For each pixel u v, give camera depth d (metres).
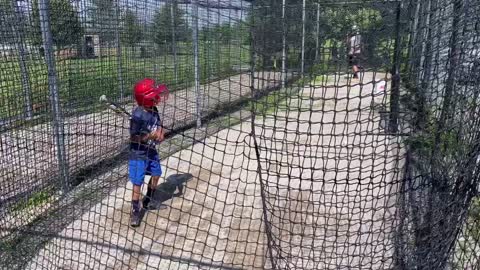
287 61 3.79
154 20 6.84
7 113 4.05
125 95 5.91
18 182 4.10
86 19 5.05
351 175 4.50
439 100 2.92
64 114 4.66
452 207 2.73
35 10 4.25
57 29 4.56
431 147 2.90
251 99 3.70
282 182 4.48
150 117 3.98
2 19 3.99
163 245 3.38
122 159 5.06
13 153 4.08
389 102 3.44
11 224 3.78
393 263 2.88
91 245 3.57
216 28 6.92
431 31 2.80
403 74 2.95
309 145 3.28
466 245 3.11
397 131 3.31
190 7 6.90
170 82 7.19
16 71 4.12
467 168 2.68
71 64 4.79
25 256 3.42
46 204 4.23
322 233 3.42
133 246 3.60
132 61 6.24
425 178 2.90
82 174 4.77
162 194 4.63
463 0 2.57
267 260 3.31
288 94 4.09
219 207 4.27
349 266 2.95
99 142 4.91
